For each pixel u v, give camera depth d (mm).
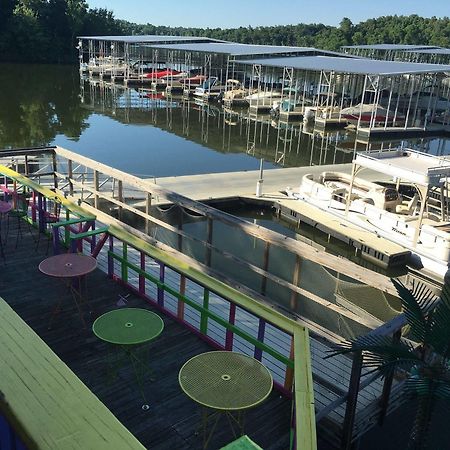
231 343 4656
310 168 19625
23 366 2752
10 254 6527
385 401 4371
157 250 5293
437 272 12000
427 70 32312
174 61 59188
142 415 3855
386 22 102125
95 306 5387
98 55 71750
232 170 21125
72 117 32625
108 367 4371
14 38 68438
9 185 10023
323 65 36531
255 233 5246
